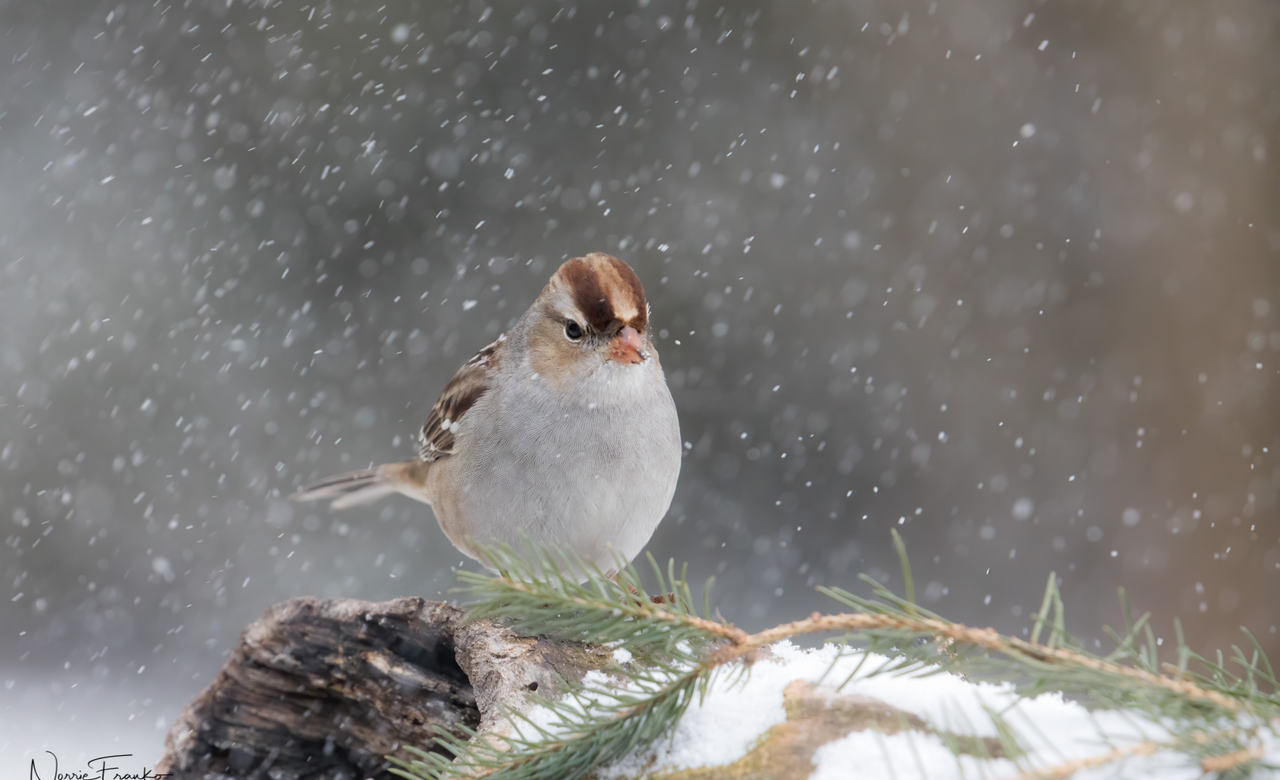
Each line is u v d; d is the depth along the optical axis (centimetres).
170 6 1470
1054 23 1430
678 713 358
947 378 1402
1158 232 1360
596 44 1488
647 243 1450
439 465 704
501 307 1441
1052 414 1366
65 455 1352
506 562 390
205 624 1265
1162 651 1264
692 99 1488
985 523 1355
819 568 1338
